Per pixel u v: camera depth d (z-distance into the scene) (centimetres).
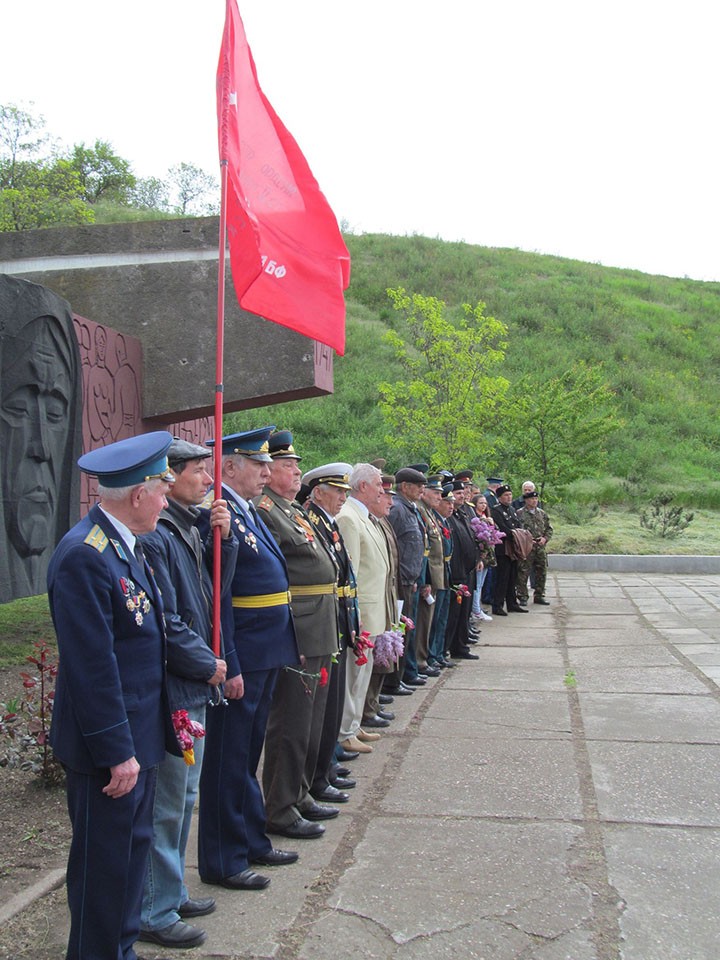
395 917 379
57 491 665
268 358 909
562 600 1457
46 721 540
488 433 1952
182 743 334
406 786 547
